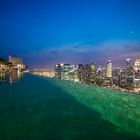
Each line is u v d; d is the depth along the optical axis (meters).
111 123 7.00
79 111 8.15
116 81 151.38
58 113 7.86
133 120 6.73
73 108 8.55
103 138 5.93
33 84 16.23
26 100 10.22
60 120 7.11
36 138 6.00
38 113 7.92
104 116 7.49
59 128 6.56
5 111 8.18
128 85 136.88
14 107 8.78
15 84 17.33
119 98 7.54
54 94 11.36
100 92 8.56
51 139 5.96
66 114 7.72
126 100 7.29
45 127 6.60
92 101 8.48
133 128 6.57
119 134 6.28
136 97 7.05
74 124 6.78
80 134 6.14
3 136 6.09
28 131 6.38
